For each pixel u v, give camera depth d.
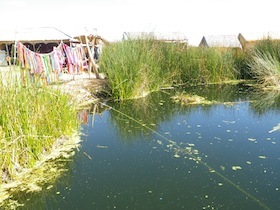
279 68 8.86
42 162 3.77
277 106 6.54
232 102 7.02
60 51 7.65
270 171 3.40
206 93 8.27
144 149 4.20
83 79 8.20
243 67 10.49
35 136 3.67
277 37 10.99
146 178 3.32
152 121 5.59
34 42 12.31
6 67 4.29
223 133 4.76
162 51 9.36
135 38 8.93
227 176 3.30
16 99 3.69
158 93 8.26
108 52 8.41
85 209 2.75
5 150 3.18
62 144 4.39
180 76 9.73
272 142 4.29
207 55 10.09
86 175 3.43
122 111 6.35
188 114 6.03
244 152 3.96
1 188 3.12
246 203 2.75
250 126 5.10
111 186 3.17
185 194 2.95
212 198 2.86
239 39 21.48
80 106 6.54
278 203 2.74
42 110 4.08
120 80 7.19
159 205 2.78
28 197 2.97
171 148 4.20
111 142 4.52
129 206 2.78
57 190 3.10
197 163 3.67
